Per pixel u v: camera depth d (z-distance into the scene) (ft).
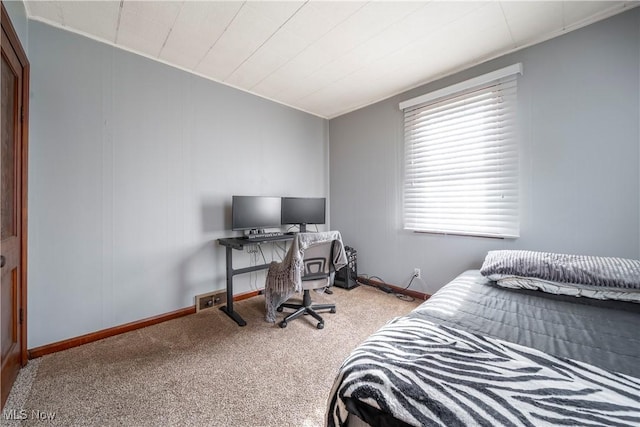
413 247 9.34
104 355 5.79
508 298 4.74
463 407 2.04
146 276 7.26
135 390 4.71
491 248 7.52
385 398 2.25
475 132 7.73
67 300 6.09
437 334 3.24
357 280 10.98
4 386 4.33
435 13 5.68
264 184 9.96
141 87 7.08
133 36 6.38
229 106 8.93
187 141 7.97
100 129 6.47
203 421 4.05
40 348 5.72
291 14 5.69
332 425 2.60
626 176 5.55
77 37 6.15
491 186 7.43
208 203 8.46
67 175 6.04
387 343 3.03
